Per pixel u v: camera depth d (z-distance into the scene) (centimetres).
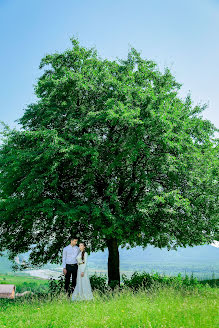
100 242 1620
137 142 1223
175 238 1594
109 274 1535
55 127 1463
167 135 1215
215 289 999
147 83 1609
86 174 1330
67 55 1605
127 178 1502
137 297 797
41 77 1694
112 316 585
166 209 1245
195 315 561
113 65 1689
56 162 1251
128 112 1228
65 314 649
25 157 1289
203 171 1352
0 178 1350
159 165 1298
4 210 1331
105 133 1526
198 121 1544
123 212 1356
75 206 1286
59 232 1502
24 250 1628
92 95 1530
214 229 1434
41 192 1282
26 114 1616
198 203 1280
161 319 530
